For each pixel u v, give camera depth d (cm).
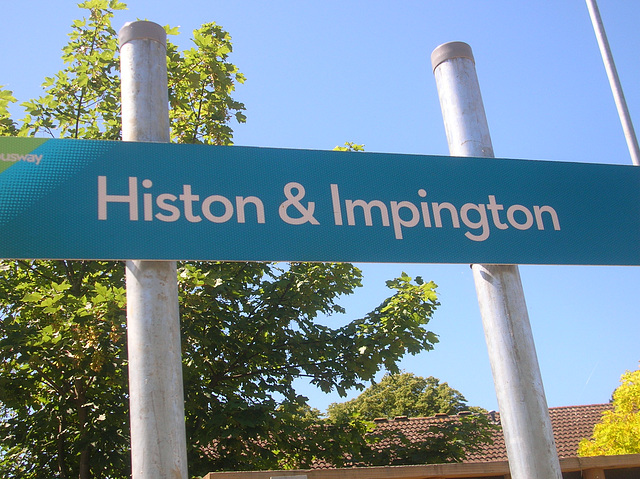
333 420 1005
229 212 320
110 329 787
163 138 339
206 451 925
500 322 352
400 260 337
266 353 982
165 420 281
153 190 314
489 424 1033
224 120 1085
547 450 329
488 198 367
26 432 924
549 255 365
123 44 355
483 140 397
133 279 303
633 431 1697
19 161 303
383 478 694
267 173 334
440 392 3950
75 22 1070
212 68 1049
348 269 1019
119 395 907
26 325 895
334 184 343
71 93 1052
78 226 298
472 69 416
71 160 309
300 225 328
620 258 379
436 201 357
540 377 345
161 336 294
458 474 719
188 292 884
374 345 945
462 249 350
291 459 984
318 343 986
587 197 388
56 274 965
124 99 344
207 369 963
